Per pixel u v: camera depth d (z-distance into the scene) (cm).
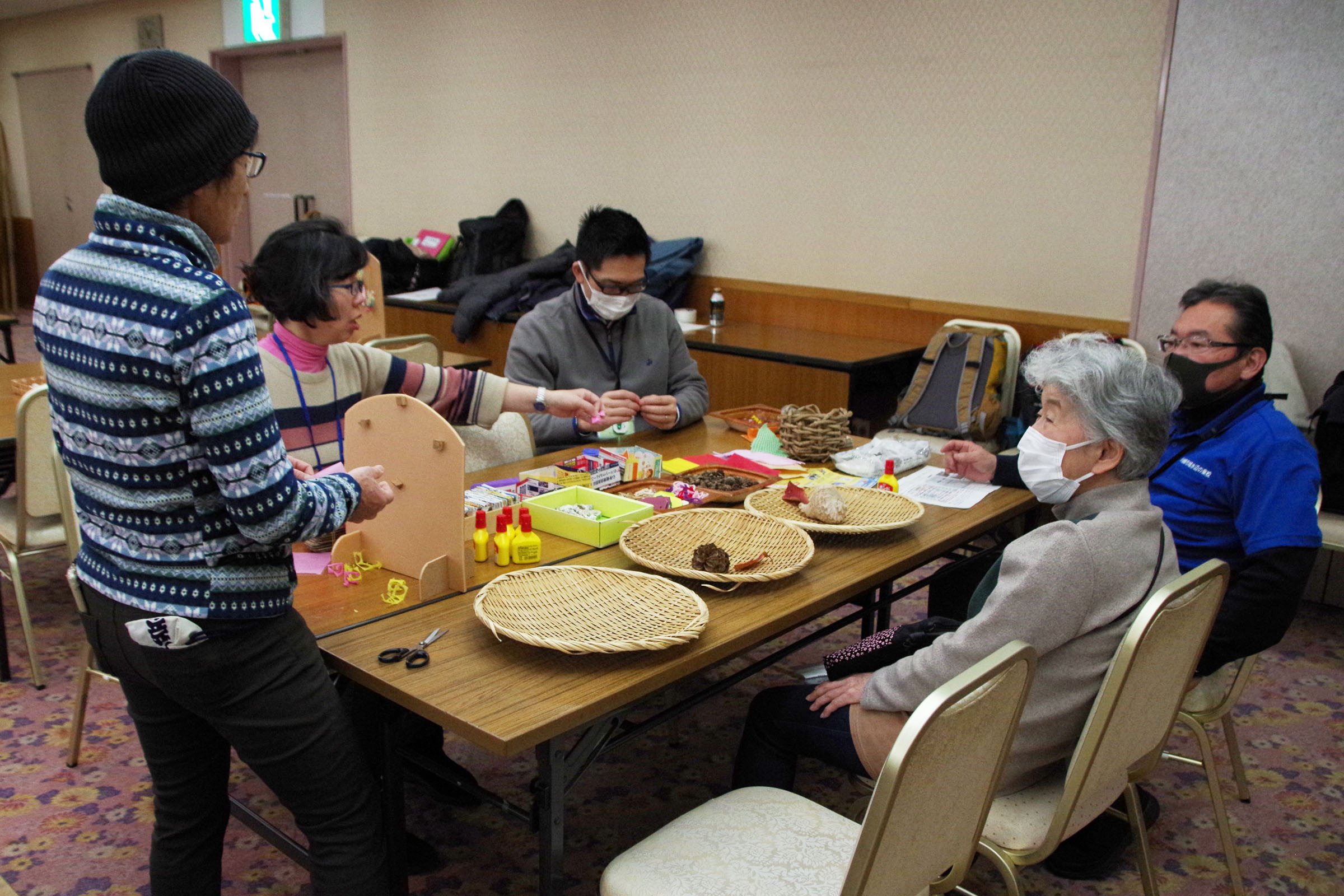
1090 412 142
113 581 120
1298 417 328
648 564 162
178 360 108
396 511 163
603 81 534
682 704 162
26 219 985
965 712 109
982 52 402
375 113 662
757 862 131
